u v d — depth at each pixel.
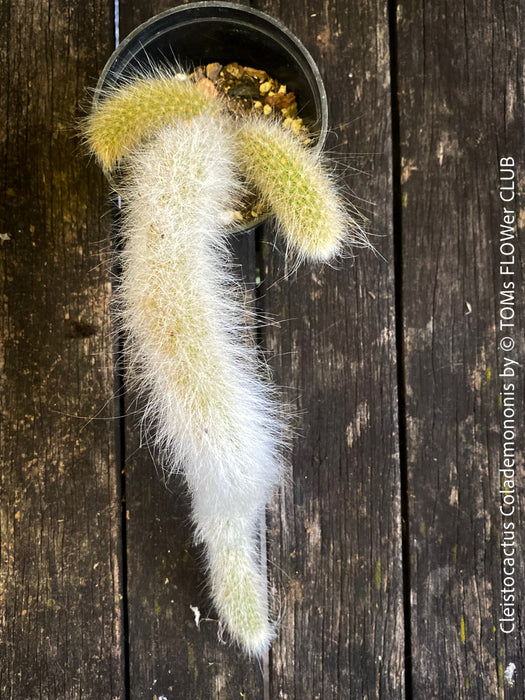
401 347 0.38
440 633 0.38
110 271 0.37
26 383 0.37
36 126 0.37
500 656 0.37
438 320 0.38
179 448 0.36
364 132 0.37
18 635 0.37
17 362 0.37
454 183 0.38
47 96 0.37
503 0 0.38
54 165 0.37
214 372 0.34
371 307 0.38
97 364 0.37
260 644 0.36
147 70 0.36
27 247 0.37
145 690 0.37
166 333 0.34
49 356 0.37
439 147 0.38
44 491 0.37
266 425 0.37
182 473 0.37
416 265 0.38
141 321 0.35
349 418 0.38
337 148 0.37
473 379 0.38
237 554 0.36
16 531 0.37
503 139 0.38
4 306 0.37
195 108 0.34
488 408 0.38
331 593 0.38
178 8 0.34
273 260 0.37
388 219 0.37
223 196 0.35
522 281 0.38
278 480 0.37
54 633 0.37
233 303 0.36
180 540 0.37
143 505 0.37
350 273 0.38
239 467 0.34
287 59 0.35
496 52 0.38
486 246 0.38
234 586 0.36
